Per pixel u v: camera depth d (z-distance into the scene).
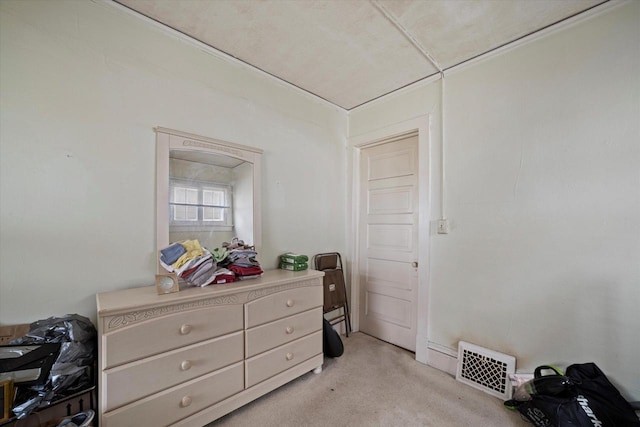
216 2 1.51
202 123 1.90
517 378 1.69
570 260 1.61
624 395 1.43
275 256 2.33
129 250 1.59
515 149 1.82
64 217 1.39
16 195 1.28
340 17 1.63
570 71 1.63
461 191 2.07
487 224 1.93
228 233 2.01
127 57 1.59
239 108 2.10
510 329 1.82
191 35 1.79
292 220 2.47
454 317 2.08
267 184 2.28
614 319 1.47
